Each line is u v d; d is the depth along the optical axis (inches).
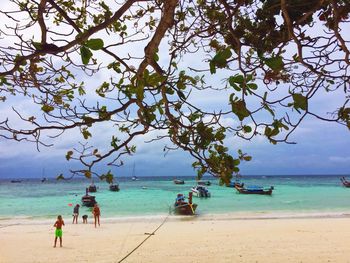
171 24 117.3
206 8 150.6
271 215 1286.9
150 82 111.7
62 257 672.4
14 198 2281.0
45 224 1125.1
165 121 125.7
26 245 780.6
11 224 1131.3
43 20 113.7
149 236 860.0
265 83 121.1
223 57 97.4
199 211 1451.8
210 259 642.8
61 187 3764.8
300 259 634.8
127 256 668.1
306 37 120.8
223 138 121.3
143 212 1440.7
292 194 2336.4
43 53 104.4
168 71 121.8
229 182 122.7
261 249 710.5
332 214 1295.5
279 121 104.7
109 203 1849.2
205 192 2092.8
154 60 124.0
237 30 131.2
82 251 716.7
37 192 2893.7
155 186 3718.0
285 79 123.1
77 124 124.8
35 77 146.5
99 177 123.5
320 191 2632.9
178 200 1494.8
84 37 103.6
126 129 133.5
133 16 161.6
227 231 913.5
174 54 132.4
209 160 122.7
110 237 857.5
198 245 751.7
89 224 1098.7
